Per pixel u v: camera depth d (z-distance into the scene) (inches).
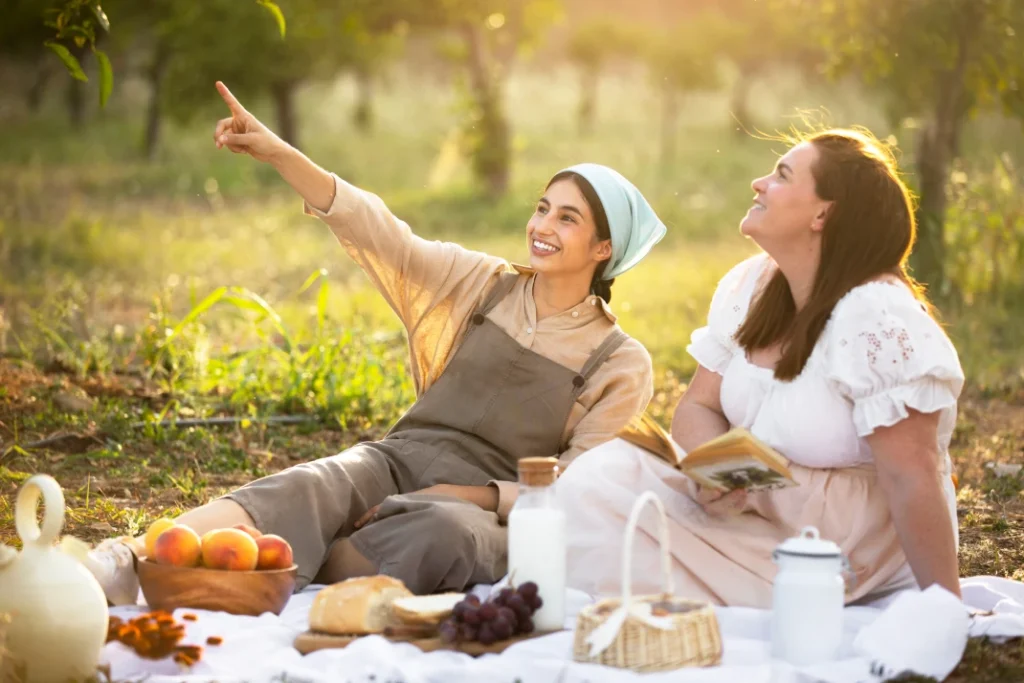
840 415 152.6
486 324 184.1
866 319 148.5
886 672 132.3
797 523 155.5
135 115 1478.8
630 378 182.1
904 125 467.2
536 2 834.2
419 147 1200.2
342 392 297.0
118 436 256.8
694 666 130.1
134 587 150.4
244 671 129.8
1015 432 293.4
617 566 155.2
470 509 162.4
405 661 131.8
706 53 1135.0
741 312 164.9
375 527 162.4
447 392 183.0
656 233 188.4
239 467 247.9
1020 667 139.5
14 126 1312.7
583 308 183.9
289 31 978.7
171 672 129.9
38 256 534.3
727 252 642.8
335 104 1574.8
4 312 382.6
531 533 143.9
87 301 419.2
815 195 152.4
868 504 155.8
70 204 755.4
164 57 1118.4
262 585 145.6
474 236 705.0
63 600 121.8
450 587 158.2
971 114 451.2
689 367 370.9
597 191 180.9
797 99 1437.0
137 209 765.9
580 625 133.3
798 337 152.3
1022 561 197.5
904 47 426.9
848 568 142.2
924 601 136.2
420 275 184.9
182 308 444.5
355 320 358.9
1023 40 422.6
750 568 154.3
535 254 181.5
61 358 315.6
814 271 155.6
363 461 174.6
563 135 1300.4
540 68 1786.4
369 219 181.0
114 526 200.4
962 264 434.0
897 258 153.4
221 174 961.5
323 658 133.0
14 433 256.4
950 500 159.9
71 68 189.3
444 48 871.7
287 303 466.0
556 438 181.6
